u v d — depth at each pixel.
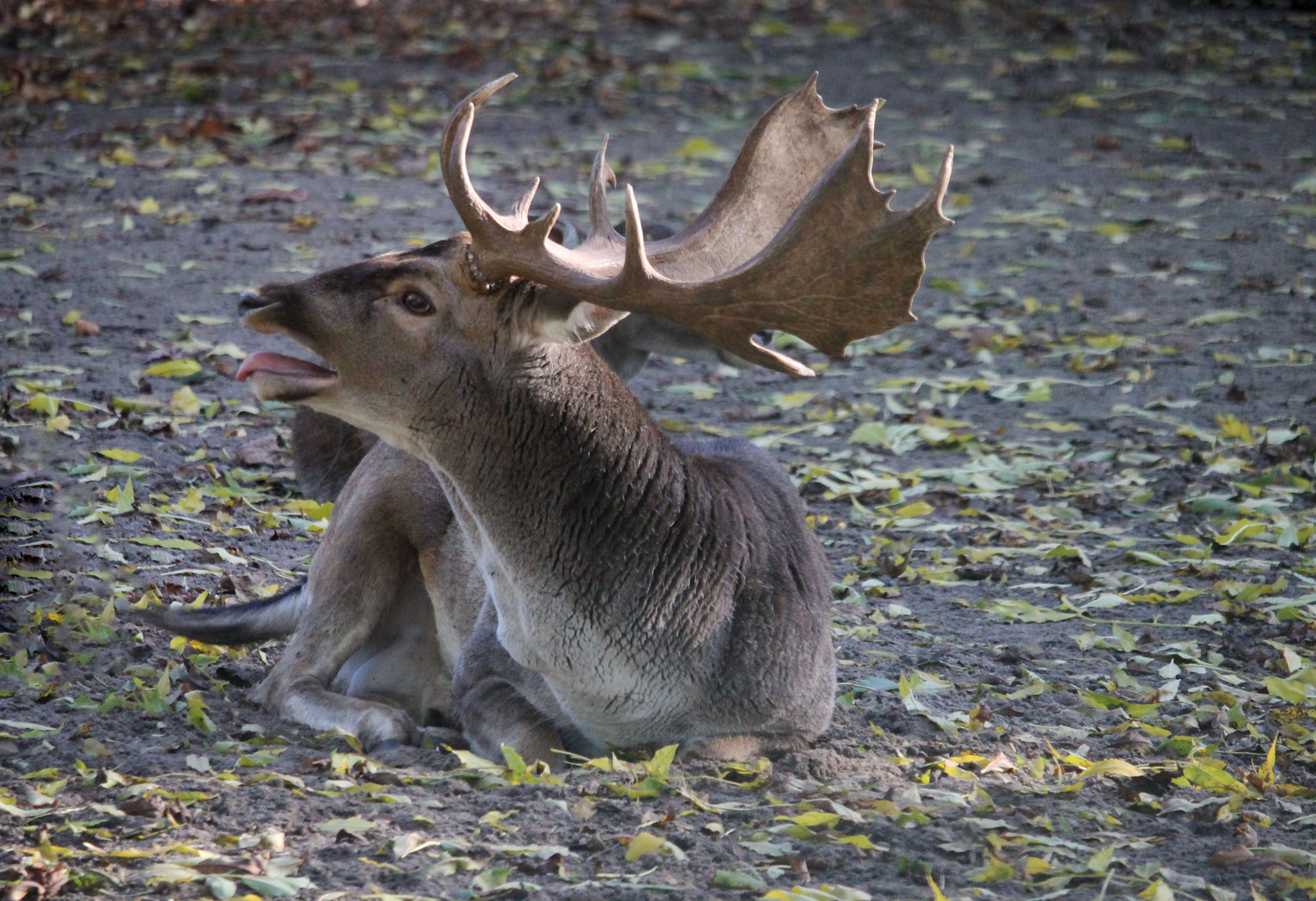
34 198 20.91
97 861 6.82
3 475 12.33
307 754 8.26
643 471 7.99
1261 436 14.75
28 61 27.88
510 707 8.48
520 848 7.05
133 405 14.07
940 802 7.75
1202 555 12.14
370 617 9.40
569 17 33.47
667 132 25.89
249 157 23.47
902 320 7.39
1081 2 35.16
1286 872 7.14
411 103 26.88
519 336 7.72
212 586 10.76
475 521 8.07
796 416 15.41
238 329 16.58
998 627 10.94
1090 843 7.45
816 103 8.43
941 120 26.70
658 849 7.09
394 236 19.91
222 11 32.81
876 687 9.61
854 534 12.62
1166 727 9.20
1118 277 19.64
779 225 8.40
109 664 9.37
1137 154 25.16
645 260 7.39
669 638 7.99
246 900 6.48
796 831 7.32
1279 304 18.66
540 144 24.89
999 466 13.97
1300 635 10.68
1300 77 29.77
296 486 12.95
